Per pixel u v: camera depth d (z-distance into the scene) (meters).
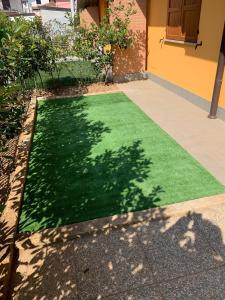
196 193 3.99
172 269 2.91
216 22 6.04
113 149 5.39
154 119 6.72
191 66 7.35
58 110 7.57
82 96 8.64
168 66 8.68
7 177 4.53
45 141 5.84
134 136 5.89
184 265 2.95
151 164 4.80
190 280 2.79
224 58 5.78
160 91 8.90
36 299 2.67
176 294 2.66
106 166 4.80
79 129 6.36
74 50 9.14
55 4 27.77
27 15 24.45
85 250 3.17
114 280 2.82
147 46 10.04
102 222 3.50
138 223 3.51
